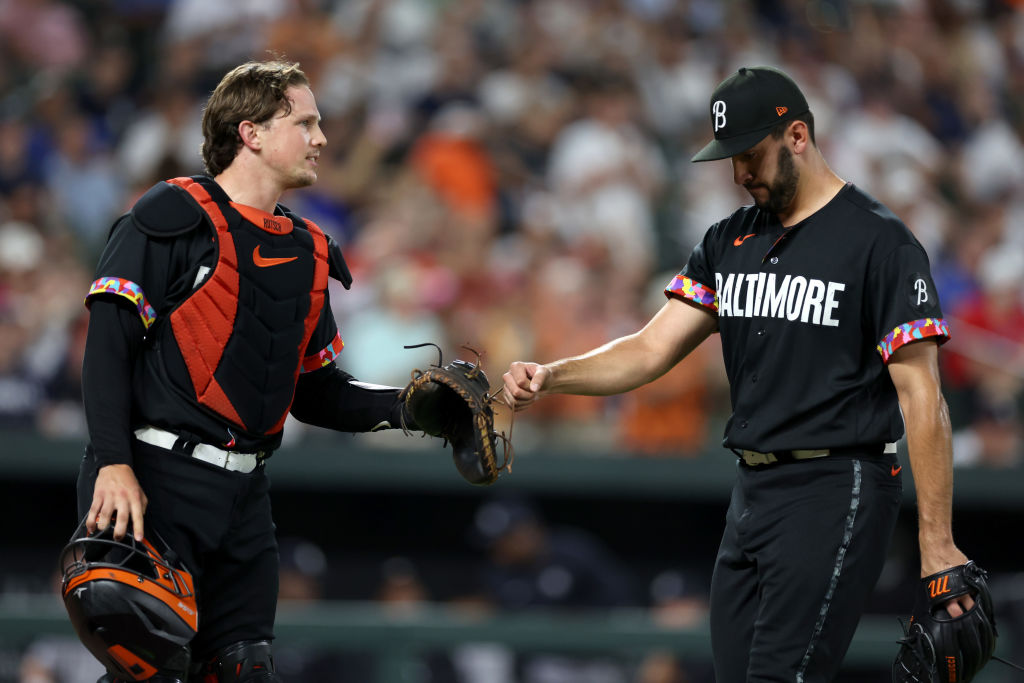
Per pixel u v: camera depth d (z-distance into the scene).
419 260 33.16
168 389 13.32
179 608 12.90
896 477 13.55
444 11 41.31
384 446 28.33
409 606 28.69
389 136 37.69
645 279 35.16
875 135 43.34
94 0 40.34
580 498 30.14
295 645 24.56
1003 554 30.70
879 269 13.09
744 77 13.52
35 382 29.30
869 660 25.73
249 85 13.78
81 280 31.97
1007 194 44.16
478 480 14.16
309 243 13.98
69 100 37.91
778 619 13.16
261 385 13.59
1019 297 36.44
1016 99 48.91
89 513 12.62
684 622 28.52
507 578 28.56
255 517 14.09
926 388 12.71
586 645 25.03
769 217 14.01
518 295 32.62
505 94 39.56
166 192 13.43
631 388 14.71
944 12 49.25
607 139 38.25
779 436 13.41
